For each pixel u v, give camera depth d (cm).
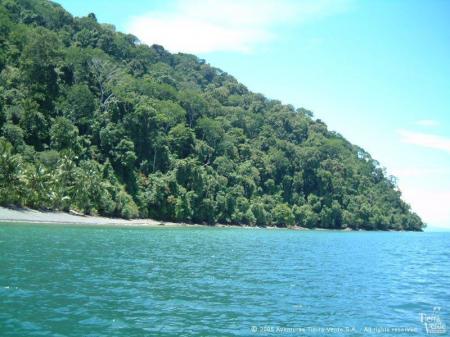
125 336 1805
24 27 13088
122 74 14862
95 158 11275
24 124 9944
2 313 2014
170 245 6066
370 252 7012
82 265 3538
